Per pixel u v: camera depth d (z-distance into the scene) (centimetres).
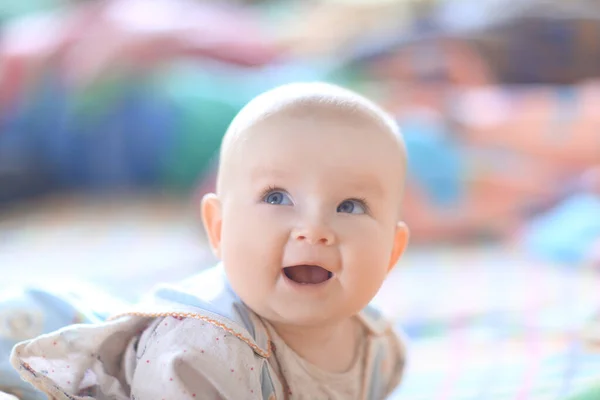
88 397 79
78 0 329
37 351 78
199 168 242
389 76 244
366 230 75
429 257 179
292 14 324
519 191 197
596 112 214
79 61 256
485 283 155
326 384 83
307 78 241
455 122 214
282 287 74
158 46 259
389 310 138
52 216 228
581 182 198
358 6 285
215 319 75
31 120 251
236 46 272
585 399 85
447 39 251
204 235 190
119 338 82
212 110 242
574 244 170
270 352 79
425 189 192
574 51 255
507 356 111
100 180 252
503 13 261
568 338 117
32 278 159
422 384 102
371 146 76
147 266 170
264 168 75
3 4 315
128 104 248
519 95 230
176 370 73
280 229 73
